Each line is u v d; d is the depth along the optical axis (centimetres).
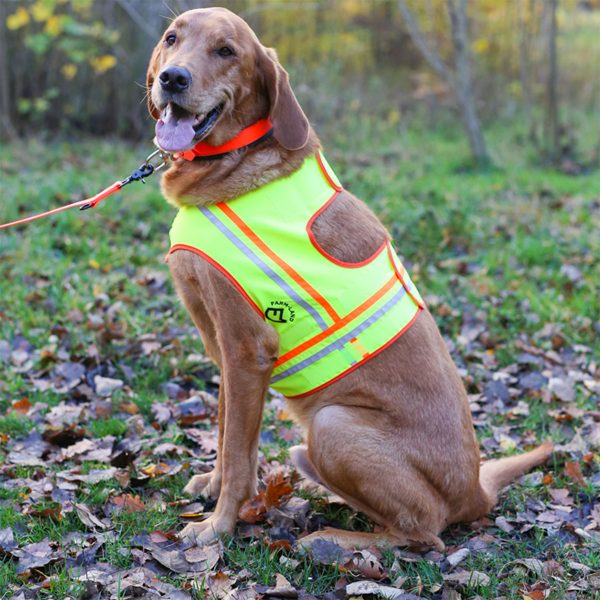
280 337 332
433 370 338
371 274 336
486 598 303
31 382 475
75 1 1078
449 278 645
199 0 1016
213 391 488
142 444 411
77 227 716
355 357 331
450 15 1102
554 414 455
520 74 1398
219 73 326
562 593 303
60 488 363
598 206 881
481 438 439
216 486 370
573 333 554
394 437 329
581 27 1569
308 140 347
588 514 365
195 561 315
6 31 1130
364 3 1409
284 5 1158
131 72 1152
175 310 572
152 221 751
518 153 1183
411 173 1034
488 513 367
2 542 322
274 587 304
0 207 752
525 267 679
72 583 295
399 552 330
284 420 454
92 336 518
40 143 1088
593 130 1273
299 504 364
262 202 330
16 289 586
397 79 1406
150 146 1109
